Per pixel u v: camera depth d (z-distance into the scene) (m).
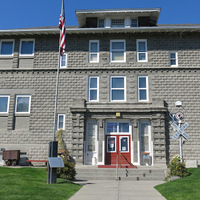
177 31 21.52
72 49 22.11
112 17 23.33
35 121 21.03
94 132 20.86
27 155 20.44
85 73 21.62
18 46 22.28
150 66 21.44
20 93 21.58
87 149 20.58
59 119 21.03
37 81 21.70
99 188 12.34
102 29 21.50
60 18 16.94
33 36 22.33
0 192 9.79
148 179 16.50
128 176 16.84
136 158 19.94
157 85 21.12
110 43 22.05
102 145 20.22
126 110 20.38
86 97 21.23
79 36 22.20
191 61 21.48
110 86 21.33
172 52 21.73
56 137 20.47
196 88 20.98
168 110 20.67
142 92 21.23
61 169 14.64
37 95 21.48
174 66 21.48
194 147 20.03
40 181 12.75
